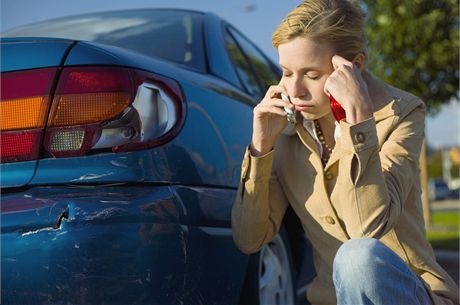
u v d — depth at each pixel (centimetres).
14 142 142
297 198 159
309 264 276
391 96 148
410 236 145
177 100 161
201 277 154
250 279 193
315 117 147
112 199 135
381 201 131
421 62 619
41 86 145
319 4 141
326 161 155
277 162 165
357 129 130
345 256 120
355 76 134
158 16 249
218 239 163
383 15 630
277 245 229
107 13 259
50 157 141
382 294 117
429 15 615
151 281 135
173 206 144
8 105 144
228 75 229
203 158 166
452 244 527
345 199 133
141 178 142
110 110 144
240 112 207
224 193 173
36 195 136
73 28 244
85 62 147
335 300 156
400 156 141
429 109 666
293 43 140
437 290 142
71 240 128
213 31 245
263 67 299
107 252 130
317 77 142
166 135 153
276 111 150
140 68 154
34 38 152
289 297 234
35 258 129
